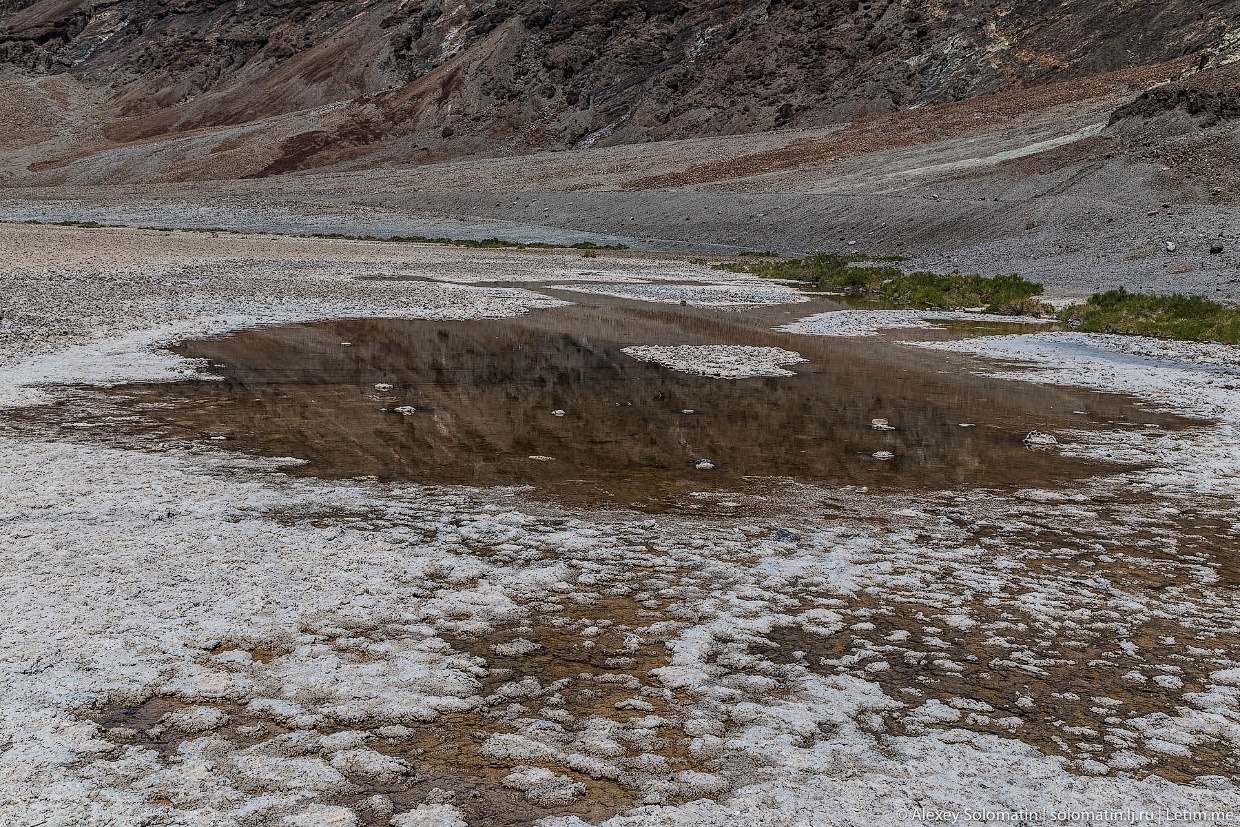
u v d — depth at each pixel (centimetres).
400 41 15200
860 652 500
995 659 495
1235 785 382
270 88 15412
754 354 1709
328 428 1024
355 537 655
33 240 4228
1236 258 3170
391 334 1834
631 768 384
